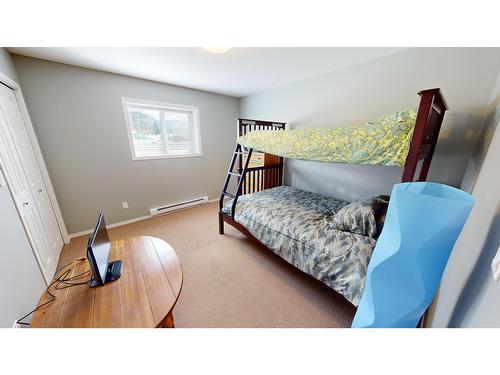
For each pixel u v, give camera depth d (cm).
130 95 282
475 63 159
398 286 66
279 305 159
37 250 166
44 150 229
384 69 210
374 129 140
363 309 80
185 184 373
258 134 237
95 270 104
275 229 192
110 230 285
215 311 153
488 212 76
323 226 177
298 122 309
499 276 44
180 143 363
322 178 297
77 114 246
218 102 386
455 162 177
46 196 222
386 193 234
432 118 133
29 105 213
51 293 106
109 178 284
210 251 236
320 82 271
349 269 137
